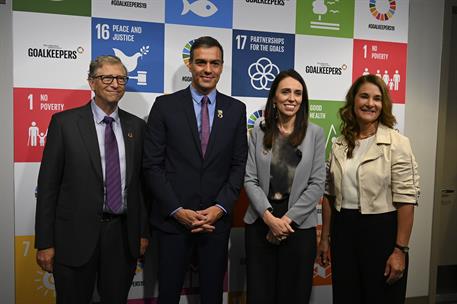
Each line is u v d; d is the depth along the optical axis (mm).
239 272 2553
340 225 1980
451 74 3184
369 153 1904
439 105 2867
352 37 2650
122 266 1889
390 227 1866
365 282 1916
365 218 1885
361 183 1892
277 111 2014
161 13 2344
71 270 1785
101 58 1809
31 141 2225
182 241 1950
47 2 2189
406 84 2785
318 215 2617
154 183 1893
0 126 2186
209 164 1932
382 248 1862
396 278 1845
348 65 2658
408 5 2744
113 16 2279
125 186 1868
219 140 1935
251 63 2496
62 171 1796
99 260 1878
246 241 2045
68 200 1778
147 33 2334
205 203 1934
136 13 2309
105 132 1844
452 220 3299
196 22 2398
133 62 2326
